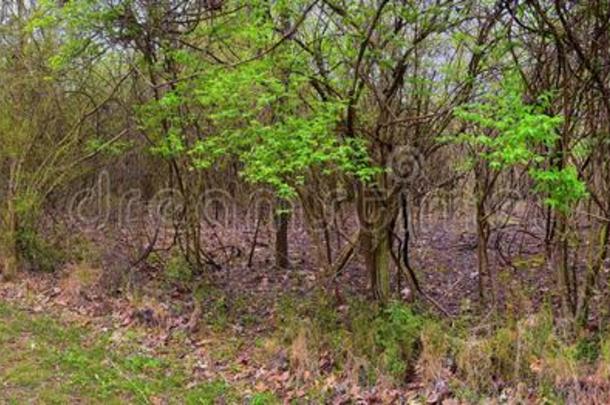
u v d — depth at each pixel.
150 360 5.42
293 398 4.77
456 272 8.12
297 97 5.90
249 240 9.91
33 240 8.45
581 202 5.53
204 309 6.78
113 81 8.53
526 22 5.38
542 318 4.89
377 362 4.89
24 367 5.23
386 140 5.91
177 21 6.72
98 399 4.70
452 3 5.45
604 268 5.79
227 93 5.83
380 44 5.61
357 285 6.98
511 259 7.83
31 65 8.34
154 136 7.90
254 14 5.89
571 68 5.05
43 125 8.44
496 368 4.56
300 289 7.48
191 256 8.45
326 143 5.41
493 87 5.64
